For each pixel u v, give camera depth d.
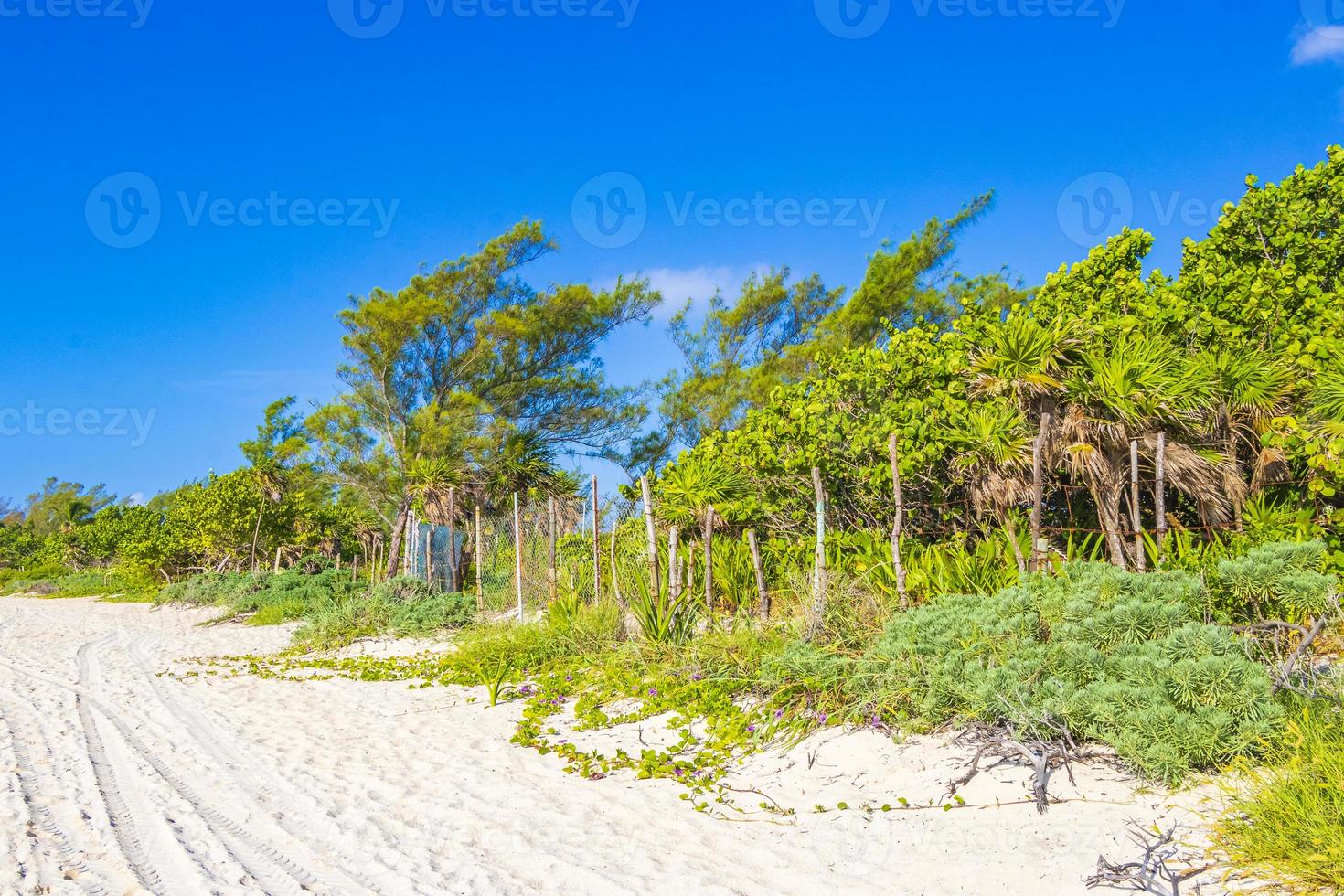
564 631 11.13
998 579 8.45
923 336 11.98
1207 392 8.56
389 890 4.41
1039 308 11.84
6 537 70.94
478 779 6.43
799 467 11.09
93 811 5.57
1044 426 8.33
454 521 21.16
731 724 7.05
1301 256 11.20
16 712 9.22
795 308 26.14
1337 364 8.32
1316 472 8.33
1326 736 4.53
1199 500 8.77
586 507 14.92
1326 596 5.46
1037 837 4.52
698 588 11.26
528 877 4.58
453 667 11.29
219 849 4.91
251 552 32.34
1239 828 4.05
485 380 26.67
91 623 23.66
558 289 26.77
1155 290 11.44
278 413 33.81
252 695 10.44
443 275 26.47
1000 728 5.67
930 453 10.02
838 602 8.41
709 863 4.70
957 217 21.41
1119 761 5.16
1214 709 4.72
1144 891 3.87
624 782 6.25
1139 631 5.46
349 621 15.77
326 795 6.07
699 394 25.77
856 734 6.32
